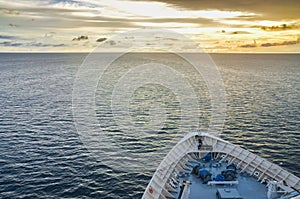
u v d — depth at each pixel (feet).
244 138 159.74
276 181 68.08
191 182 69.46
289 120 196.44
